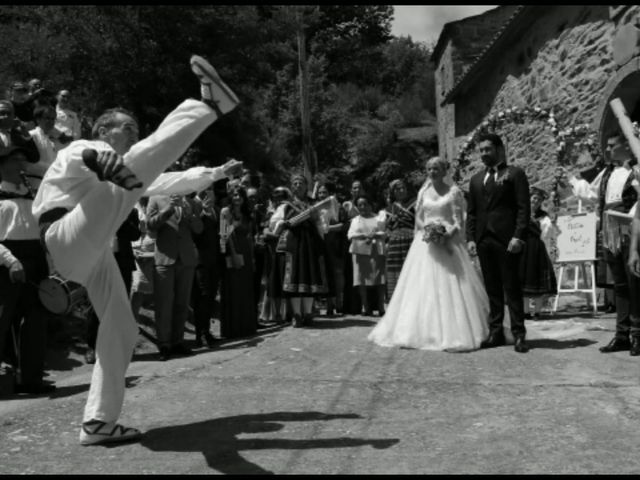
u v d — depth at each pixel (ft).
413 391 13.58
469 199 19.89
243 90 60.95
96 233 9.52
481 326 19.53
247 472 8.89
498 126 46.62
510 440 10.14
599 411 11.73
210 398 13.24
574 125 36.78
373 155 97.96
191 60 9.56
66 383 16.74
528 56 43.09
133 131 10.72
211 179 11.70
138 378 15.88
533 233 27.58
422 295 19.71
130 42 49.62
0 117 15.30
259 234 29.58
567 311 31.30
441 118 75.51
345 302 31.12
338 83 141.38
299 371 16.03
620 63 31.76
